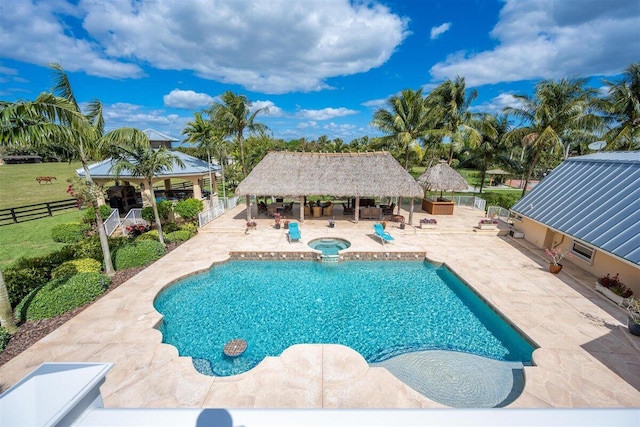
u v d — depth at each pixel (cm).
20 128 860
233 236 1791
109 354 768
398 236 1808
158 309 1096
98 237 1491
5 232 1858
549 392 668
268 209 2295
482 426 170
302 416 180
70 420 178
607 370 730
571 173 1561
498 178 5172
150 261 1383
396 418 176
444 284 1309
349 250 1548
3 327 812
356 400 635
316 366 729
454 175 2222
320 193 1883
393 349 900
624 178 1260
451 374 794
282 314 1078
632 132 2141
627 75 2134
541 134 2358
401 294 1224
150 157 1388
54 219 2217
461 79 2833
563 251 1446
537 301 1061
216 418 178
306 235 1811
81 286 1008
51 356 757
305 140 6106
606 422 166
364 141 6744
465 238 1783
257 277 1371
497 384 757
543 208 1493
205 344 914
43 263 1188
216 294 1214
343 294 1223
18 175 5172
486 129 3150
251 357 862
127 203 2328
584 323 927
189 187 4091
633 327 859
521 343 895
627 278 1088
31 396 177
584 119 2253
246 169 3791
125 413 183
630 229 1038
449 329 996
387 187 1898
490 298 1082
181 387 668
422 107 2722
